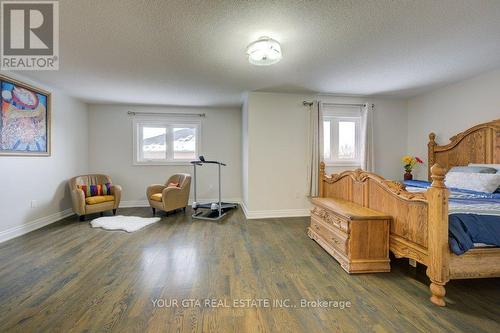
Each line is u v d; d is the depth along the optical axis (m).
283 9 1.77
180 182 4.61
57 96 3.84
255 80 3.37
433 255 1.65
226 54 2.52
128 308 1.61
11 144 3.03
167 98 4.34
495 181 2.38
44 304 1.65
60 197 3.92
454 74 3.16
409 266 2.25
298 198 4.16
